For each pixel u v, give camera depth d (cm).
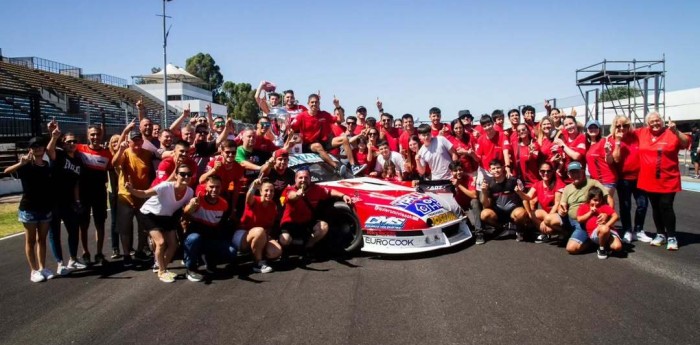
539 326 373
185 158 547
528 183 745
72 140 584
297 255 636
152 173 627
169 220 543
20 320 423
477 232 662
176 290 497
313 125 838
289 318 407
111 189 648
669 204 591
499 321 385
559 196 638
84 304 461
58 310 445
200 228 537
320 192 618
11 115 2012
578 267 530
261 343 359
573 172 593
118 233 652
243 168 622
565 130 721
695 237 661
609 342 342
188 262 530
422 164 790
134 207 602
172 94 4850
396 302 437
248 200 562
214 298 468
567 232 623
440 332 368
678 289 448
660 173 591
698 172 1567
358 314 411
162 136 639
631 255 574
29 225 537
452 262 566
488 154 767
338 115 1107
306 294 469
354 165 859
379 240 602
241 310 431
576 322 379
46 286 523
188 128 729
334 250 623
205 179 555
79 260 614
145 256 624
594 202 560
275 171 624
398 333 369
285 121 873
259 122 680
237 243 557
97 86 3275
